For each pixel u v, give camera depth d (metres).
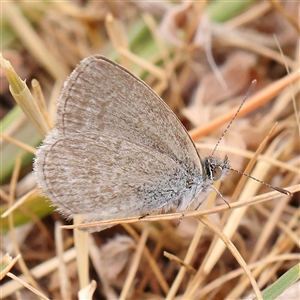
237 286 0.10
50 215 0.11
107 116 0.10
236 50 0.12
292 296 0.09
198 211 0.10
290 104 0.11
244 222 0.11
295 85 0.11
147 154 0.10
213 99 0.12
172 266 0.11
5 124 0.11
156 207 0.10
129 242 0.11
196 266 0.11
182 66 0.12
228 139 0.11
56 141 0.09
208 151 0.11
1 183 0.11
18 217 0.11
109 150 0.10
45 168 0.10
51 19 0.12
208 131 0.11
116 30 0.11
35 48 0.12
